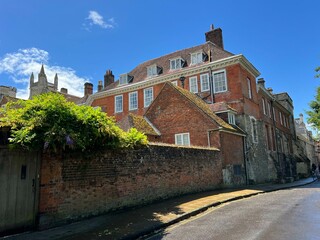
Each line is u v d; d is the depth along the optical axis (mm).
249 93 24609
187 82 25750
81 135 6918
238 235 5922
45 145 6215
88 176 7898
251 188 16438
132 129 9820
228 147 17875
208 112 18547
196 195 12500
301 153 40406
